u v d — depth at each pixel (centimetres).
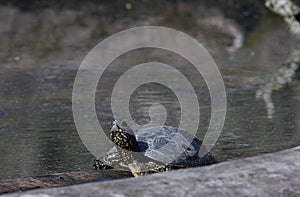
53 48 4875
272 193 1423
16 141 2488
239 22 6281
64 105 3150
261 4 7312
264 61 4500
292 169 1509
